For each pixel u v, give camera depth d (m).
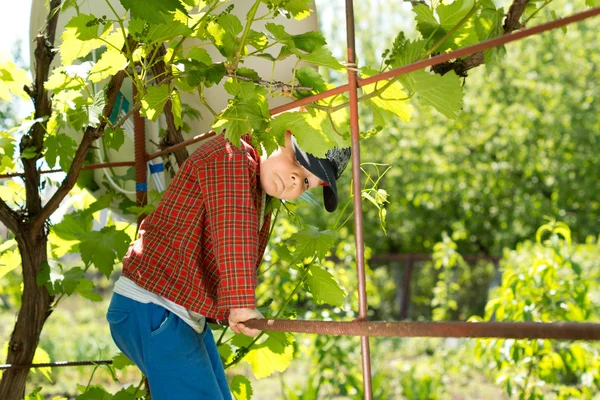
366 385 1.68
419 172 14.40
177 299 2.27
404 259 14.09
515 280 4.89
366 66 2.10
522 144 14.04
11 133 2.96
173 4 1.90
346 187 13.53
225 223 2.17
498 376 4.86
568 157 13.93
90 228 3.17
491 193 14.24
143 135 2.98
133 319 2.28
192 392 2.25
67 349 9.19
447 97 1.90
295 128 2.11
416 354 9.65
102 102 2.39
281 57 2.13
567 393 4.97
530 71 14.18
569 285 4.87
